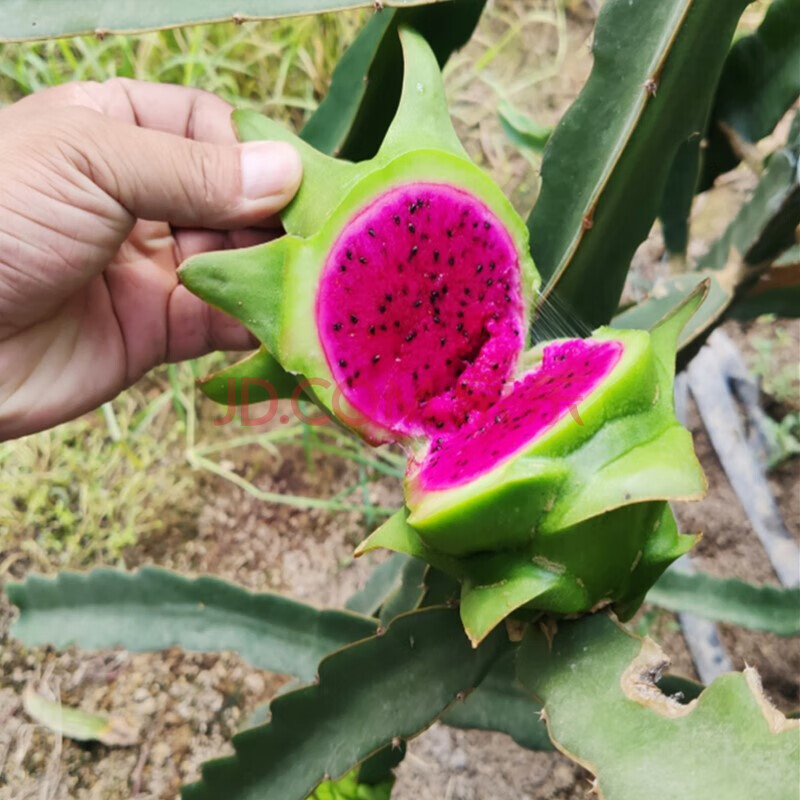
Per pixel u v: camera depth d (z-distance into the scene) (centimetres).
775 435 45
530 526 20
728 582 34
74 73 56
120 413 50
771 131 31
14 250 27
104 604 34
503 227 25
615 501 19
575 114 26
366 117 29
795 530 44
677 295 33
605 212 26
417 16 26
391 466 49
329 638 34
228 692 43
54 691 42
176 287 34
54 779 41
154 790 40
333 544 47
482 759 41
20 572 46
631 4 24
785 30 29
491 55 61
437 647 25
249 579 46
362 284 24
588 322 29
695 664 41
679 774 18
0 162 25
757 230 31
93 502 47
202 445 49
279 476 49
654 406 20
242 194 26
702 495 18
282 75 57
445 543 20
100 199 27
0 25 24
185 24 24
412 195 24
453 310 25
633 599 22
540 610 22
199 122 33
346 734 26
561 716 21
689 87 24
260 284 23
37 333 32
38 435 48
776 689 41
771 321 49
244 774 26
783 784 17
